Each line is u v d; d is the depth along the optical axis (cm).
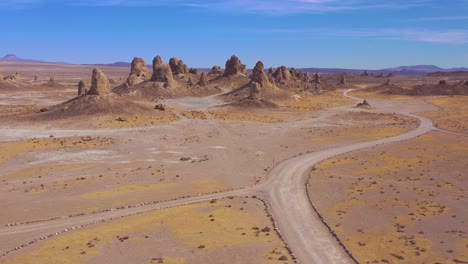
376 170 7900
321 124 14212
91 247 4531
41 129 12194
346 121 14938
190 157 9138
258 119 15025
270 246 4559
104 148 9875
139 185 6994
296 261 4194
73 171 7906
